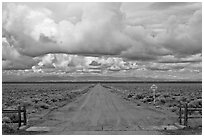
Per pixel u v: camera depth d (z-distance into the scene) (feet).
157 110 100.17
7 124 66.54
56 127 65.36
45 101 139.64
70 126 66.59
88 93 243.60
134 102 138.00
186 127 64.23
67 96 183.32
